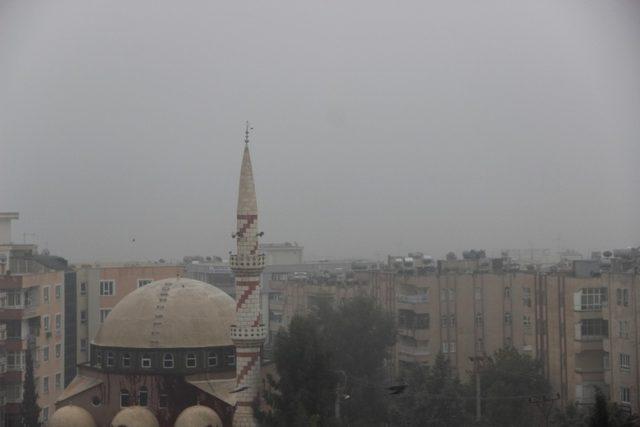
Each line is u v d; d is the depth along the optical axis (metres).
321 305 128.00
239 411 91.06
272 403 90.38
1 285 115.38
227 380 95.88
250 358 91.50
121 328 96.25
